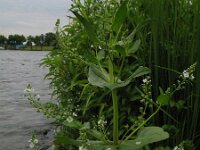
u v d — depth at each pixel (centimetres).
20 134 630
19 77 1836
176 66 287
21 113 830
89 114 371
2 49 8025
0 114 819
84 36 357
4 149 549
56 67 440
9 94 1166
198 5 278
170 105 276
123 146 240
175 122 288
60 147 448
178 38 294
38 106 294
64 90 432
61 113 289
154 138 236
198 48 275
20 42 8025
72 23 443
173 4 304
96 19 329
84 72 378
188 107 281
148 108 304
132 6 315
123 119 318
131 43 252
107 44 255
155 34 285
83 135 238
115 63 333
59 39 400
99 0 354
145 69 245
